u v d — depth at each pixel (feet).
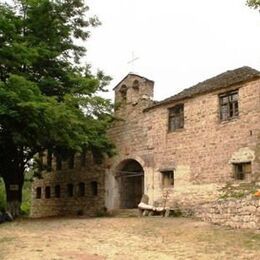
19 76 66.44
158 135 83.15
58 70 81.10
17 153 79.92
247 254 36.60
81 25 87.20
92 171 98.78
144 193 83.92
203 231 51.08
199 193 73.41
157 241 45.21
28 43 73.51
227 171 69.82
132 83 91.20
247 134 67.92
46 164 114.21
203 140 74.59
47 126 67.26
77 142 71.36
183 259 35.55
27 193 164.86
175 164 78.74
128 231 53.88
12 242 44.73
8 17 73.67
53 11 80.28
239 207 53.26
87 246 42.24
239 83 70.18
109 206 91.71
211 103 74.43
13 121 68.03
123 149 90.63
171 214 74.84
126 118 91.25
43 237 48.91
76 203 102.12
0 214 73.82
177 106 80.94
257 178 65.21
